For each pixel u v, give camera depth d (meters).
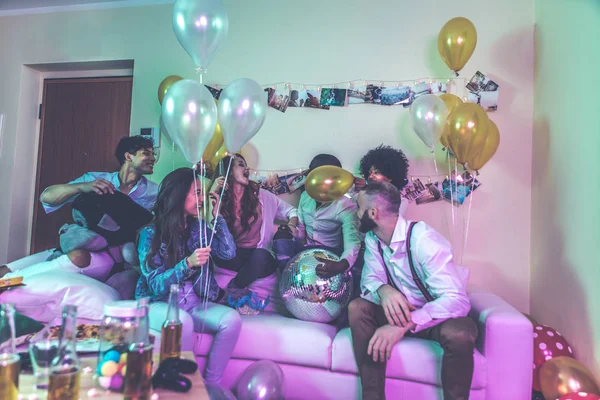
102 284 2.29
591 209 2.02
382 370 1.92
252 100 2.07
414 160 2.76
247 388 1.80
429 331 2.00
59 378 1.05
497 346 1.87
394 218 2.11
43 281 2.10
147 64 3.05
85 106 3.27
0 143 3.17
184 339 1.98
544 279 2.48
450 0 2.79
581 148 2.12
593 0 2.02
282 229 2.69
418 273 2.06
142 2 3.08
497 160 2.70
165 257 2.23
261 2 2.97
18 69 3.21
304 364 2.08
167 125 2.01
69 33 3.16
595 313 1.98
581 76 2.13
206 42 2.07
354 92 2.83
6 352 1.08
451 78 2.76
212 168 2.71
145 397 1.12
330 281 2.24
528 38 2.71
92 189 2.81
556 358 2.02
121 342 1.25
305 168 2.85
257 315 2.35
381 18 2.86
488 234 2.69
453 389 1.81
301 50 2.92
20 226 3.20
